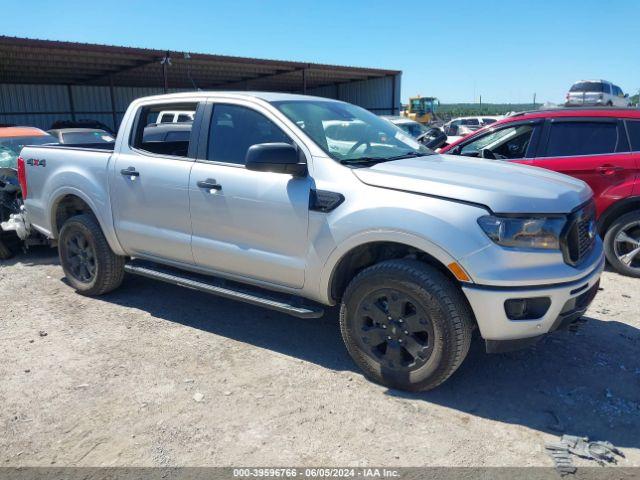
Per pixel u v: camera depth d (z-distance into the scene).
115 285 5.23
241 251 4.02
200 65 23.30
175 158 4.42
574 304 3.37
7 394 3.55
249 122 4.11
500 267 3.13
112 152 4.85
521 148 6.37
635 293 5.34
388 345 3.50
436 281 3.25
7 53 18.72
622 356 4.02
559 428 3.15
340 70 26.67
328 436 3.09
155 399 3.48
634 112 5.82
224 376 3.77
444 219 3.21
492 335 3.23
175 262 4.54
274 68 25.11
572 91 25.34
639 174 5.67
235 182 3.99
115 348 4.21
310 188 3.66
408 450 2.96
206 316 4.85
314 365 3.94
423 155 4.34
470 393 3.54
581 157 5.96
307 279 3.75
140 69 23.92
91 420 3.26
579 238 3.40
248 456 2.93
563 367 3.86
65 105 28.95
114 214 4.79
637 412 3.32
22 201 6.60
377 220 3.37
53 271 6.25
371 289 3.49
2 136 8.55
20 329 4.59
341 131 4.16
